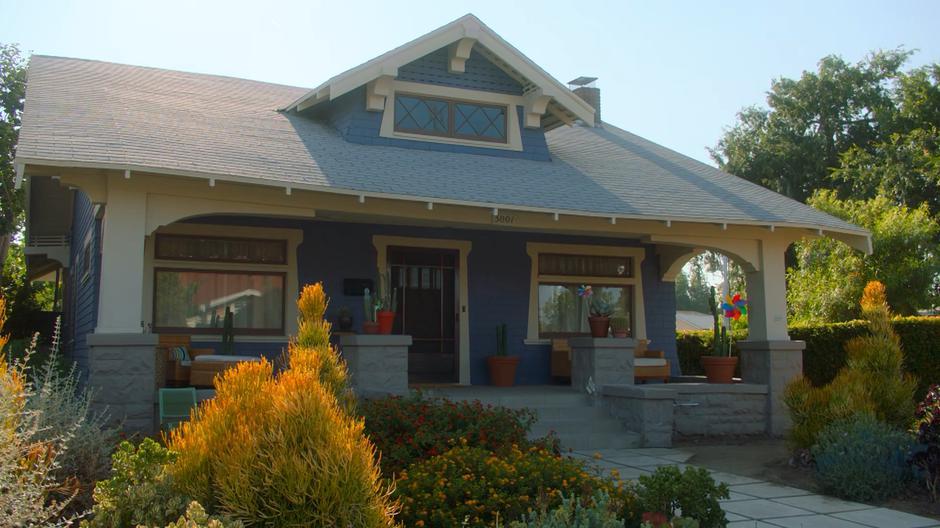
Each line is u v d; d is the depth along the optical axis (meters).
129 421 8.62
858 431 8.21
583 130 17.06
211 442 3.90
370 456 3.92
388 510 3.97
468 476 5.63
